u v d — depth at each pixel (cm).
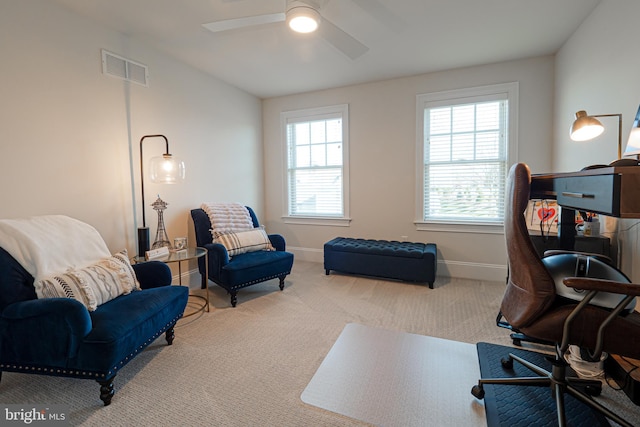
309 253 449
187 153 333
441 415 147
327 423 142
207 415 148
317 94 423
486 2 224
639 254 187
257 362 192
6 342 155
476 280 355
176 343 215
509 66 330
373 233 407
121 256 210
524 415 144
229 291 278
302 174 448
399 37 275
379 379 174
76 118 232
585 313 115
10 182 197
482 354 195
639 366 158
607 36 216
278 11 230
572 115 273
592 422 139
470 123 354
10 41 195
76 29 231
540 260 123
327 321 249
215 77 369
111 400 158
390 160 391
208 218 325
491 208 352
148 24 249
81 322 150
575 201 118
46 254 173
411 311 267
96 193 247
